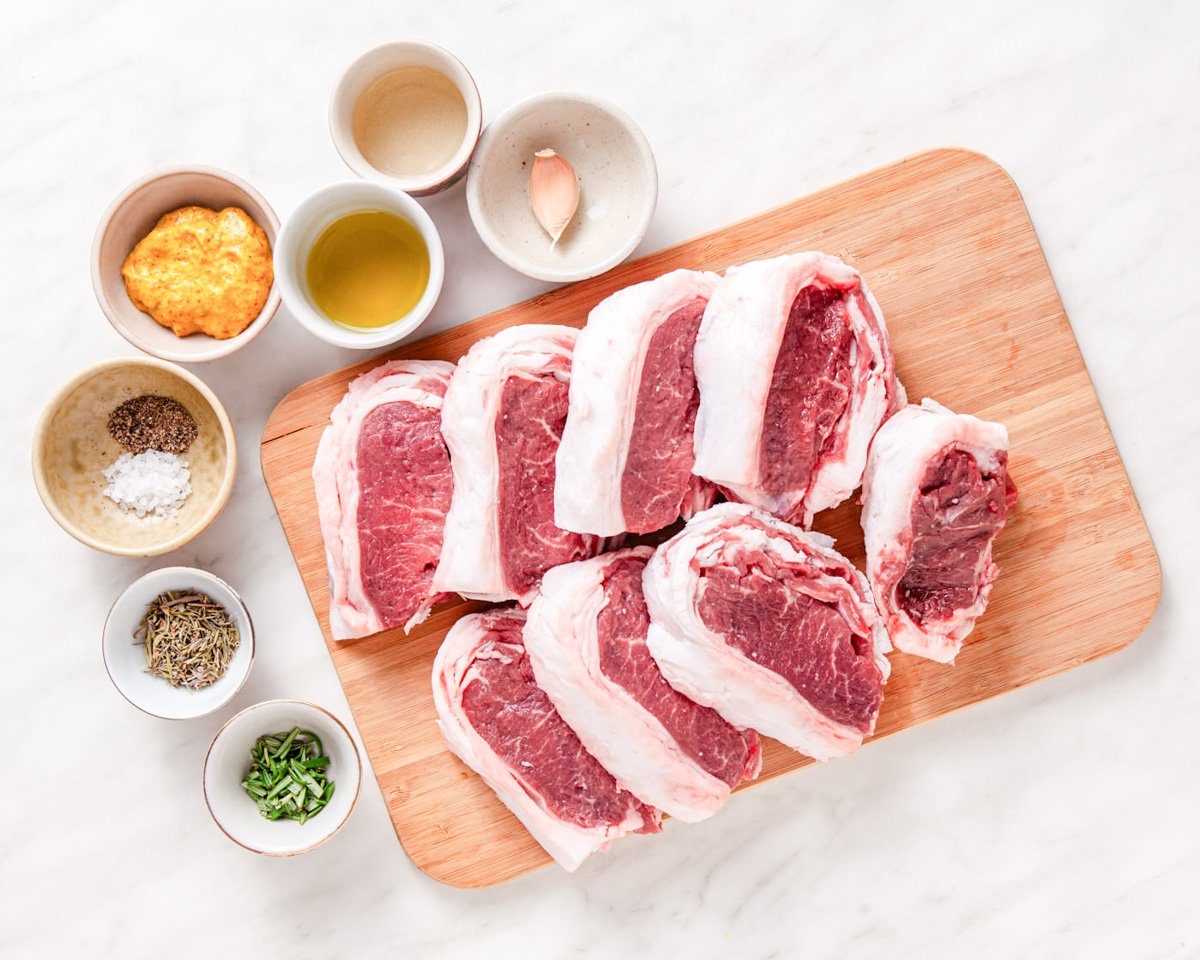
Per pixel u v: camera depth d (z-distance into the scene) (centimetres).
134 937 74
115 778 74
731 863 74
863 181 71
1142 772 73
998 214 71
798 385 67
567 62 73
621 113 68
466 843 72
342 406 71
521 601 70
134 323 70
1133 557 71
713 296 67
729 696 67
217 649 71
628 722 67
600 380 66
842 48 73
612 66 73
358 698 72
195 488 72
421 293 70
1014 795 74
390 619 70
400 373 70
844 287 67
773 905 74
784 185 73
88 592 73
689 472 68
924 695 71
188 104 73
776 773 72
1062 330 71
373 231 70
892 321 71
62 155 73
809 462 68
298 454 71
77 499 71
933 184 71
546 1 72
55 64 72
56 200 73
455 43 72
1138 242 73
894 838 74
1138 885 74
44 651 73
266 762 71
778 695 67
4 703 73
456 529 68
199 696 71
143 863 74
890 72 73
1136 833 74
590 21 72
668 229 73
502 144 69
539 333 69
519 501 69
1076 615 71
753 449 66
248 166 73
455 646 70
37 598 73
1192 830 73
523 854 72
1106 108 73
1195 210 73
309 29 72
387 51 68
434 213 72
